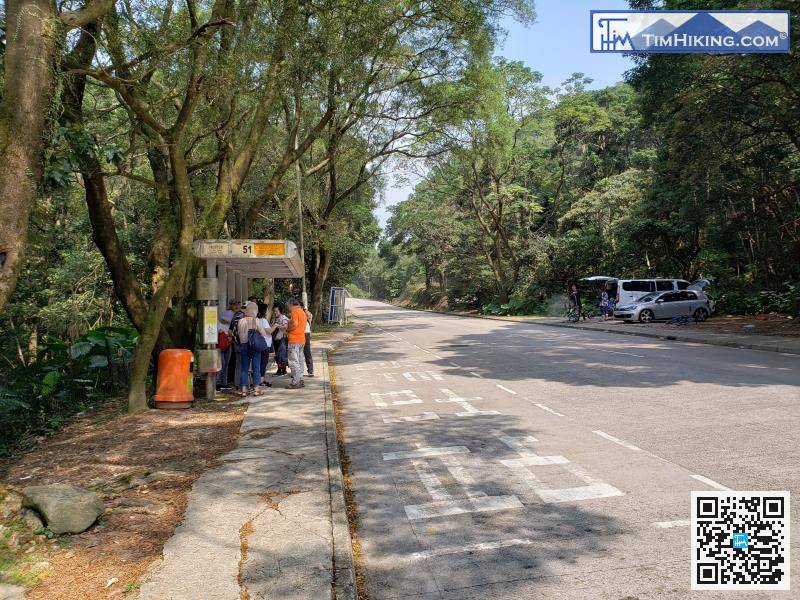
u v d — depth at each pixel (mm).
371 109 22016
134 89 10297
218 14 11320
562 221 47344
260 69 13414
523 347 19328
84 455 7148
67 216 18438
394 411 9703
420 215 59844
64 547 4348
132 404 9875
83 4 9297
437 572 4000
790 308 25453
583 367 13773
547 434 7582
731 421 7797
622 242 38875
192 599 3457
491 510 5066
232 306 11445
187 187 10656
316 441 7309
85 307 21547
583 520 4746
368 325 38312
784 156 27469
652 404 9164
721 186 28078
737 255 35000
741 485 5324
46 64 5930
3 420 9086
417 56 21312
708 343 19047
